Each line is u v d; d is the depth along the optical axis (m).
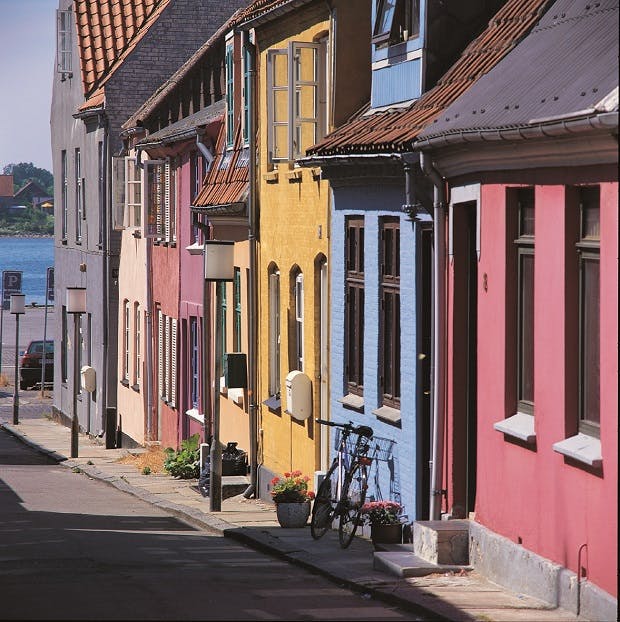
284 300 23.25
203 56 33.88
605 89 11.45
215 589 13.60
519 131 12.49
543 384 13.21
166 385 34.69
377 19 19.28
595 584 11.91
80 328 44.50
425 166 15.48
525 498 13.62
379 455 18.34
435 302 15.81
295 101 21.92
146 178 34.78
